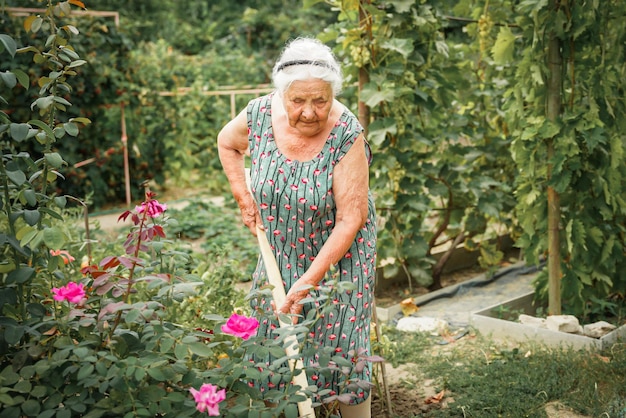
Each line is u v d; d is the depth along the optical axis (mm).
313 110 2652
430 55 5398
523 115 4680
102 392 2203
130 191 9789
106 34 9047
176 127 10352
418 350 4289
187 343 2332
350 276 2906
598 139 4398
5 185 2516
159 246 2615
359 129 2803
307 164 2803
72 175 8852
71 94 8664
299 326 2434
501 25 5621
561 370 3787
